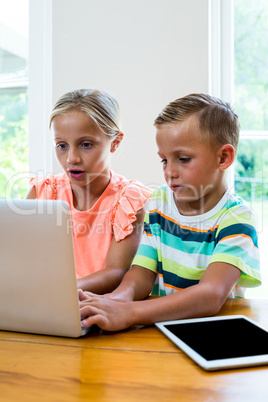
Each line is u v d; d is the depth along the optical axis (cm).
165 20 167
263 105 180
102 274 108
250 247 98
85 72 176
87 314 77
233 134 104
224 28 174
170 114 99
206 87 166
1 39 200
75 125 114
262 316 84
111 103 126
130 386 57
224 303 93
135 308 80
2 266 74
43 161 191
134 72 171
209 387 57
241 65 179
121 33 171
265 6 176
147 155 171
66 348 70
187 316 83
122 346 71
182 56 167
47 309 73
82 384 58
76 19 175
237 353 65
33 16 187
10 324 77
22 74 199
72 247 70
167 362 64
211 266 94
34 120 191
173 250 112
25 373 61
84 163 117
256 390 56
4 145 204
